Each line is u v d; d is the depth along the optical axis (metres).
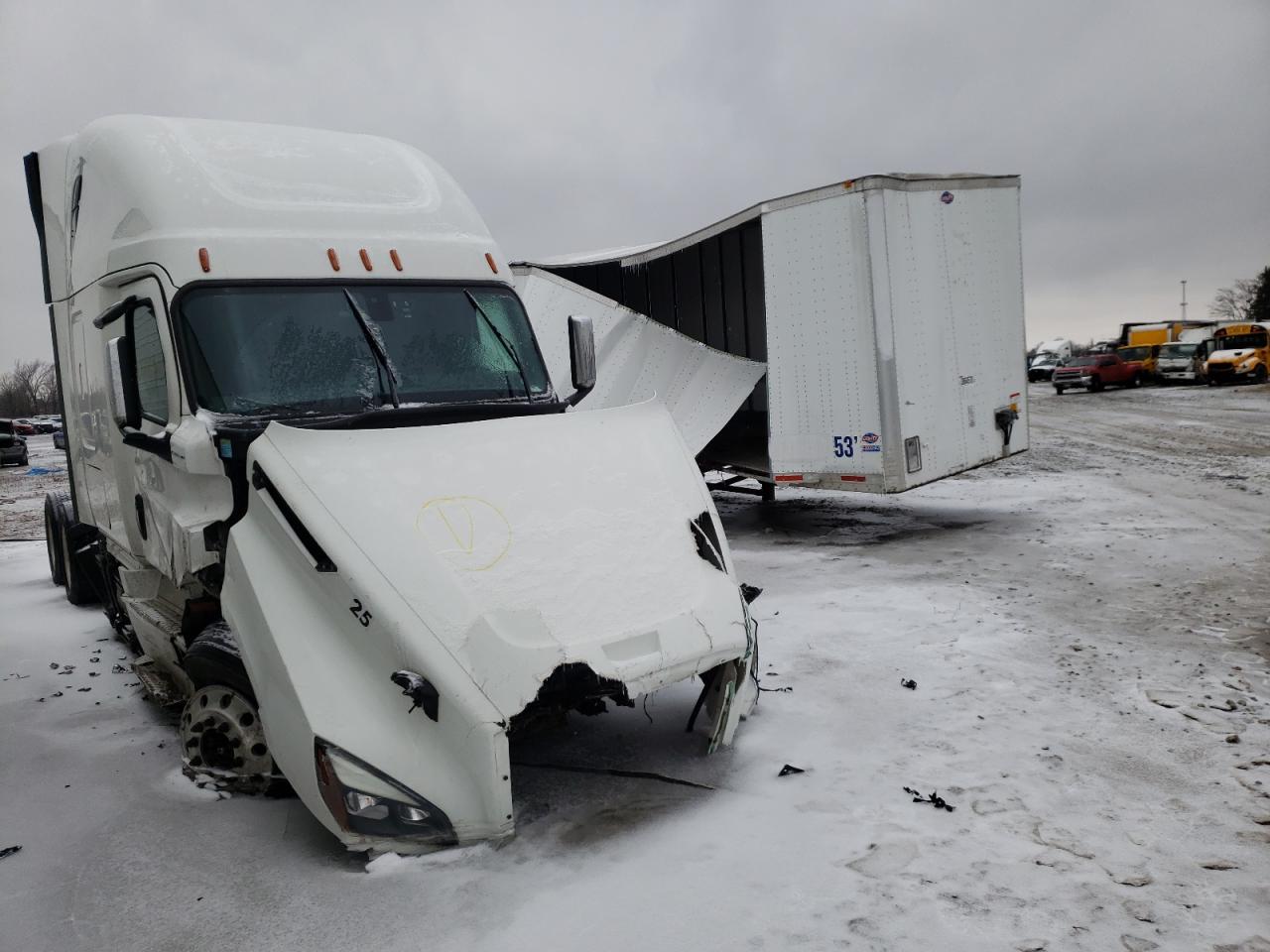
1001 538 9.95
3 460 35.19
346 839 3.70
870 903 3.35
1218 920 3.16
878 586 8.13
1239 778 4.19
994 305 10.77
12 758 5.30
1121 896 3.32
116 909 3.62
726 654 4.28
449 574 3.90
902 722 5.04
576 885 3.56
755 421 13.41
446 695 3.67
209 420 4.54
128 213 5.24
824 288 9.75
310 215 5.24
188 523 4.73
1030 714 5.06
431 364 5.16
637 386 11.60
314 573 3.94
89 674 6.95
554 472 4.53
